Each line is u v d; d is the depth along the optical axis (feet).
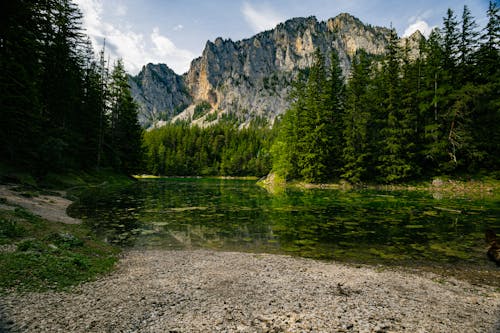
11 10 74.84
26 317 19.02
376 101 143.64
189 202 89.61
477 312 22.75
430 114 134.10
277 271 31.89
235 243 44.78
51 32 108.37
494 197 95.14
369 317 21.18
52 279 24.98
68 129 124.57
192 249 41.47
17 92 84.74
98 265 30.40
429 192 112.98
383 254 38.91
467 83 120.47
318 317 20.92
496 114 118.21
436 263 35.40
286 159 160.97
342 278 29.99
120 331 18.15
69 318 19.43
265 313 21.40
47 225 42.37
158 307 21.89
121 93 165.07
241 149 397.80
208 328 18.92
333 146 147.13
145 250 40.16
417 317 21.50
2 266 24.73
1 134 84.07
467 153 121.70
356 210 72.54
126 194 105.81
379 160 134.82
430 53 135.44
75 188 103.86
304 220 61.21
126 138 166.30
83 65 139.74
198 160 395.34
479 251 39.83
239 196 108.78
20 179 79.46
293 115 165.37
